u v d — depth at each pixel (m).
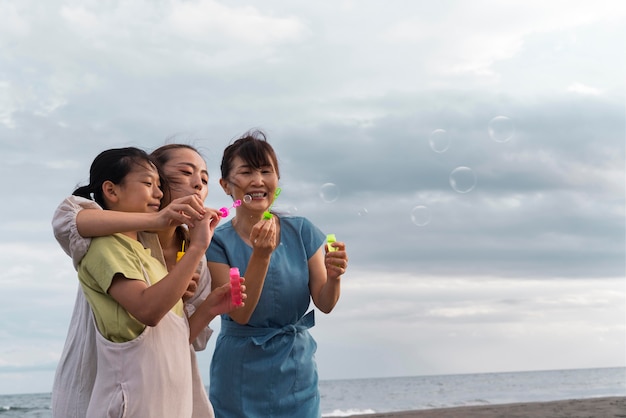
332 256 2.53
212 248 2.64
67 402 1.80
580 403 8.88
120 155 1.91
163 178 2.04
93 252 1.76
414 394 31.84
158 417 1.71
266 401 2.55
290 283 2.60
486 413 8.01
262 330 2.59
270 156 2.61
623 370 62.28
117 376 1.70
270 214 2.64
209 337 2.15
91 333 1.80
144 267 1.82
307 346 2.66
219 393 2.59
